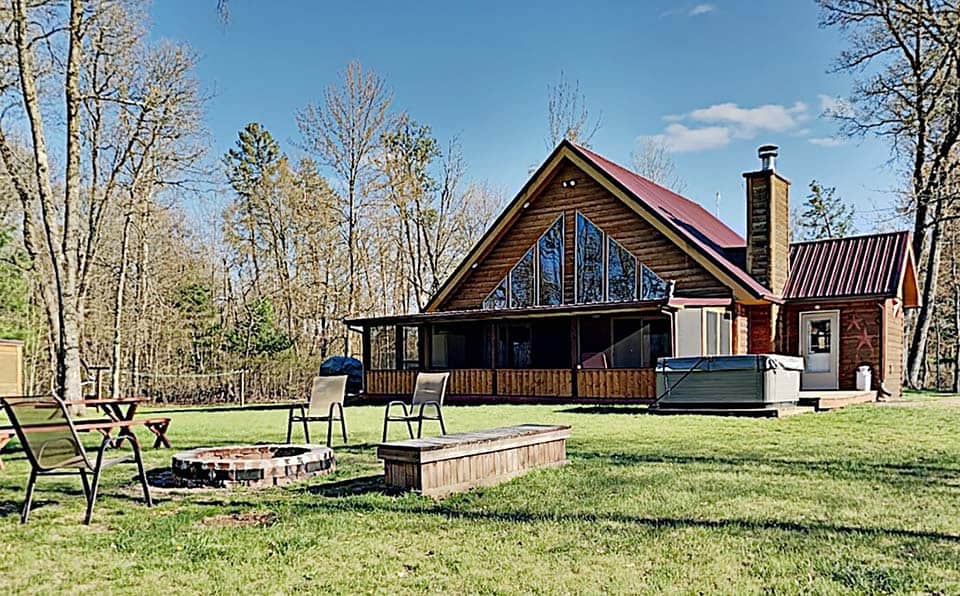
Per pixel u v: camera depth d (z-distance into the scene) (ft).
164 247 94.89
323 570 13.32
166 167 73.87
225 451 23.80
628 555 13.93
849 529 15.58
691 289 58.49
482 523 16.37
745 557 13.70
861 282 58.34
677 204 71.87
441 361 68.39
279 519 16.97
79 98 55.01
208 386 87.76
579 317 56.54
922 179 73.61
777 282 59.47
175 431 39.83
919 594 11.71
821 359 59.72
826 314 59.62
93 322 87.40
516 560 13.74
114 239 89.92
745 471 22.70
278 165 106.83
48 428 17.12
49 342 71.61
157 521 16.93
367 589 12.34
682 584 12.34
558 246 65.36
